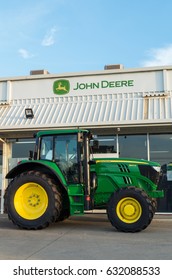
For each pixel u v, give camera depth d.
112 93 13.26
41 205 8.88
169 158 11.88
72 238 7.70
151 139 12.16
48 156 9.28
